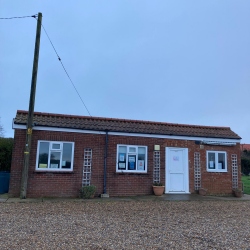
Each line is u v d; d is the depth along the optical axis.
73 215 9.10
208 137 16.58
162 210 10.59
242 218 9.34
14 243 5.77
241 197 15.70
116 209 10.59
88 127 14.41
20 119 13.70
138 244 5.98
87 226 7.53
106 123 15.55
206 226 7.93
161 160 15.64
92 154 14.38
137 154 15.25
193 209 11.02
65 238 6.26
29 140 12.99
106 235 6.64
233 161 16.97
